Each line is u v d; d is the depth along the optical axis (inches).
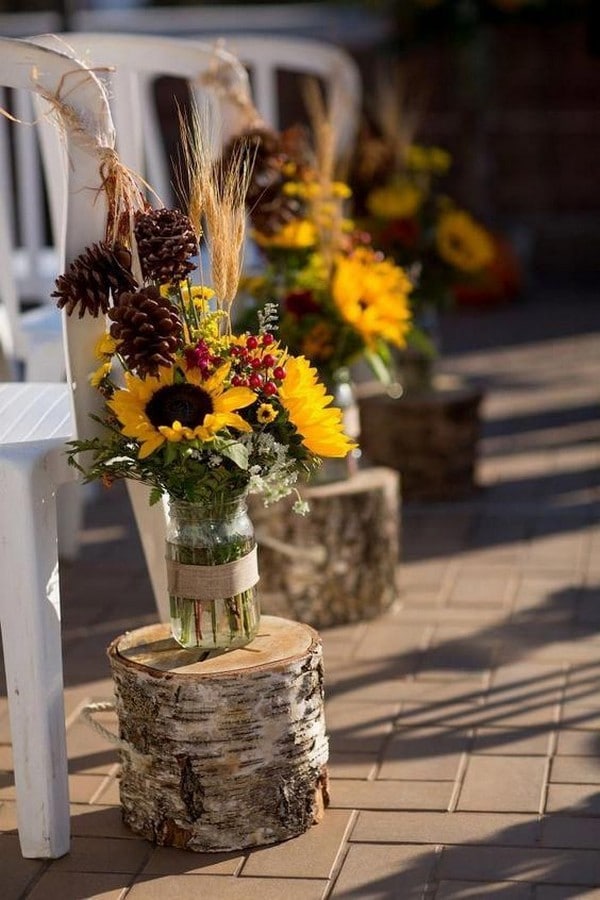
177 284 87.9
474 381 250.4
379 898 85.1
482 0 328.5
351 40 350.0
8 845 94.0
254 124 139.9
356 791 99.5
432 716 112.7
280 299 135.6
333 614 134.0
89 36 142.6
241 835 91.0
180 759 89.3
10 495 86.9
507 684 118.8
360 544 133.4
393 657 126.0
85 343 89.3
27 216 172.7
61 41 100.3
